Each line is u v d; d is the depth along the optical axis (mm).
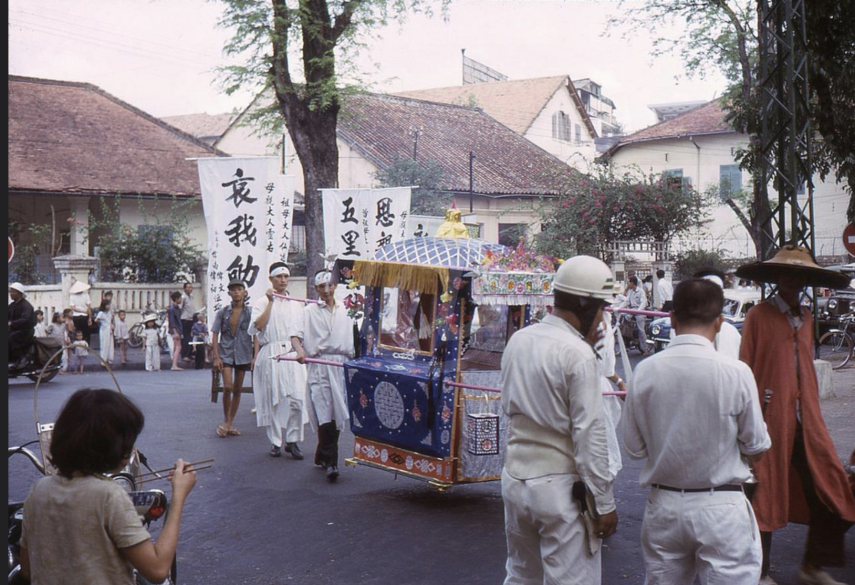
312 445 10203
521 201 38219
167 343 22531
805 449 5238
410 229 19109
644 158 40969
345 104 23078
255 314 9734
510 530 4000
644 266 31922
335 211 16859
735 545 3678
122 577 3016
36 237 28312
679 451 3707
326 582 5617
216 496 7773
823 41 10578
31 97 32219
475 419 6953
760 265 5383
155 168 30906
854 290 22656
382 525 6848
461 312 7012
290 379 9328
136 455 4621
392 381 7414
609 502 3764
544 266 7141
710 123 39469
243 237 13516
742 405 3678
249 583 5629
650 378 3803
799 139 9188
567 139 53875
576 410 3729
